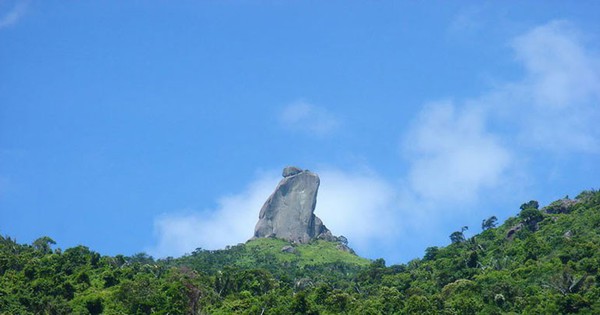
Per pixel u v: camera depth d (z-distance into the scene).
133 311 148.38
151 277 174.38
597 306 143.25
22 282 158.25
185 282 159.75
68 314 144.62
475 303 156.50
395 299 161.50
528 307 150.50
